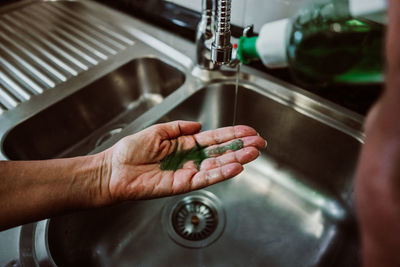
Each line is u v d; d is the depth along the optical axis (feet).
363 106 1.94
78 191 1.60
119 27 2.89
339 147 2.03
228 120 2.52
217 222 2.18
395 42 0.59
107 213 2.00
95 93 2.43
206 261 1.95
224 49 1.75
